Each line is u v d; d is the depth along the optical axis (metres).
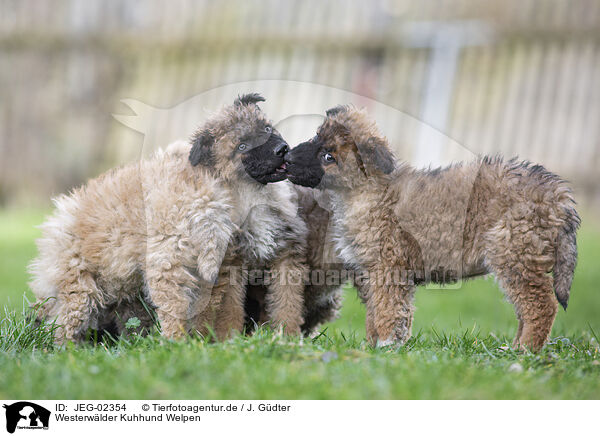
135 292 10.20
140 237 9.75
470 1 24.14
